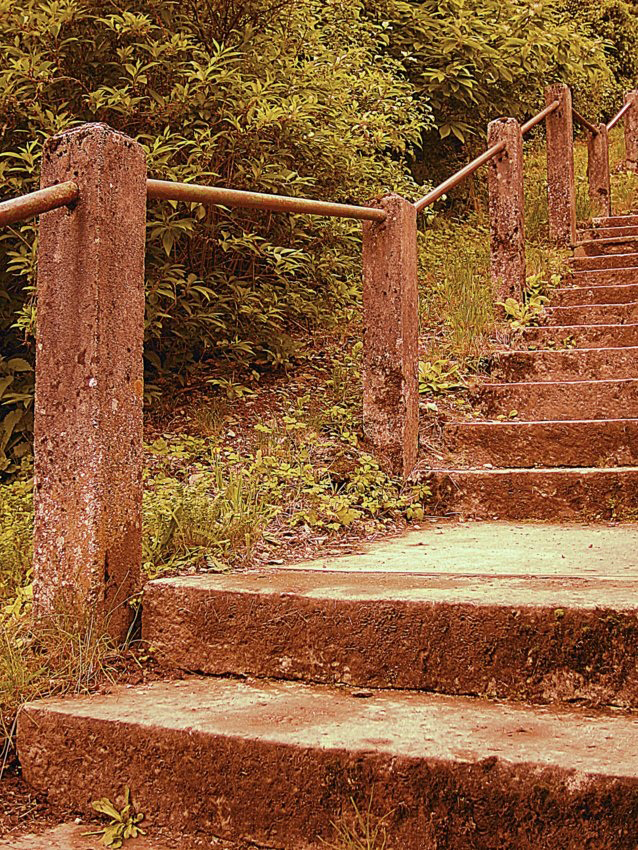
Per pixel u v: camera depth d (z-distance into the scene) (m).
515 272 5.60
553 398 4.44
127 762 1.90
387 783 1.66
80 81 4.89
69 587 2.34
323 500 3.52
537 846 1.56
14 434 4.90
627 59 12.63
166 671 2.31
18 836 1.82
